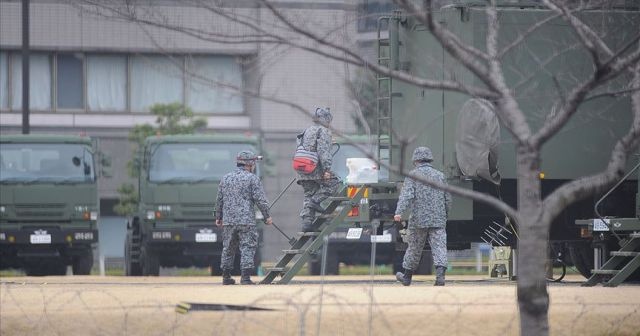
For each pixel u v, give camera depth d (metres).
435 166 83.56
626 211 84.75
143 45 181.00
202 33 49.41
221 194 81.12
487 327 52.19
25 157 125.38
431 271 121.44
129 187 169.62
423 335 52.09
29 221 124.62
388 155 86.62
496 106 47.56
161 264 129.00
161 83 185.88
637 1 74.62
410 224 75.94
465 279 94.06
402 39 85.31
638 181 77.69
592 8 52.50
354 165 85.19
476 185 85.38
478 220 87.31
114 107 187.00
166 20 68.12
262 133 175.50
